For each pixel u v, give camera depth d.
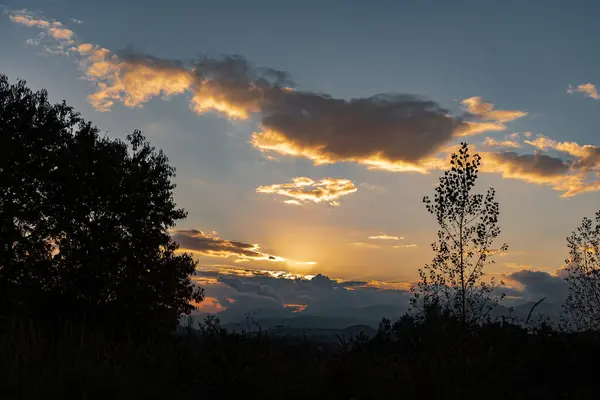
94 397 5.07
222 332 6.83
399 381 6.69
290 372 6.49
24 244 29.66
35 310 15.59
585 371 7.06
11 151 30.30
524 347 7.72
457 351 7.32
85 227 31.80
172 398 5.46
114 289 29.12
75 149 32.97
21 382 4.97
